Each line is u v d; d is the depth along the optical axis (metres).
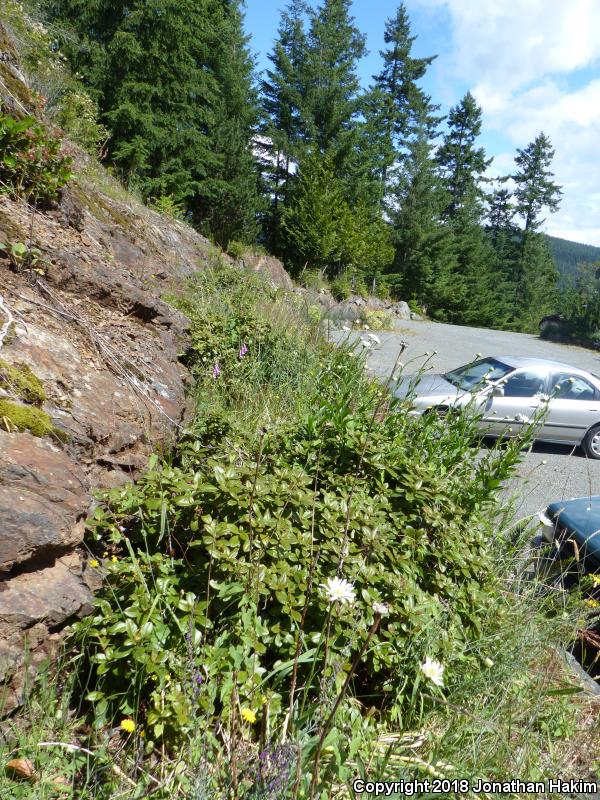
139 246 7.46
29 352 3.24
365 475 3.32
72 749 1.96
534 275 62.41
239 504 2.53
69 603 2.16
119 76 21.92
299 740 1.84
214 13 26.97
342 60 40.28
